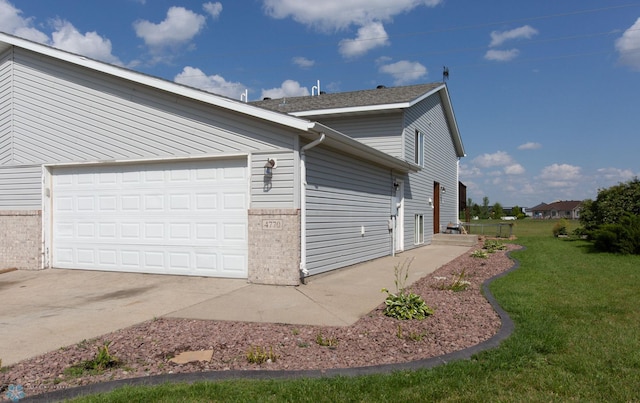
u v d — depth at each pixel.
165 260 9.26
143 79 9.03
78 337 5.16
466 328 5.23
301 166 8.28
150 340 4.99
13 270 10.23
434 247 17.12
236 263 8.68
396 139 14.72
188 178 9.10
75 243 10.14
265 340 4.93
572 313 5.84
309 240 8.60
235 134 8.59
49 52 9.91
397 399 3.39
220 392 3.50
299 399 3.39
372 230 12.27
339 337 5.03
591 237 17.92
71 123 10.02
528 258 12.30
